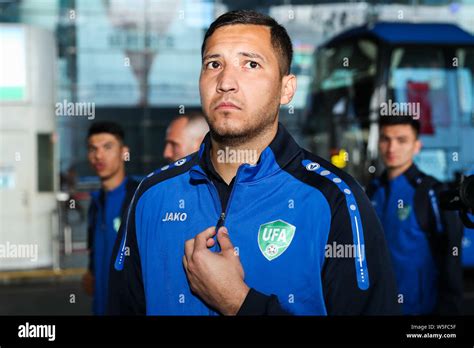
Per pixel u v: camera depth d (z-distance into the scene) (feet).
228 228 6.06
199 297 6.00
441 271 11.22
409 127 12.21
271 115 6.13
